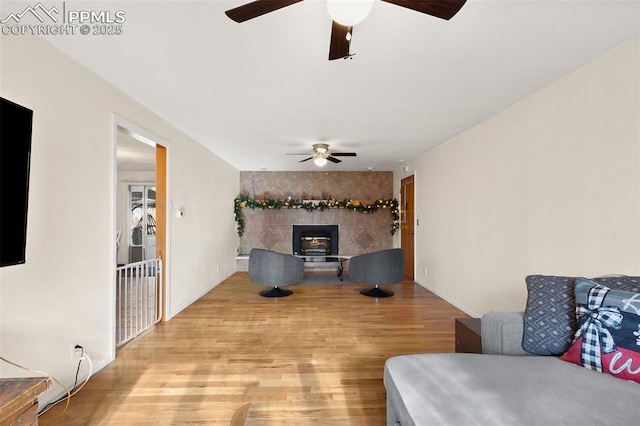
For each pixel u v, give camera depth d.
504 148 3.13
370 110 3.15
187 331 3.23
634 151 1.88
